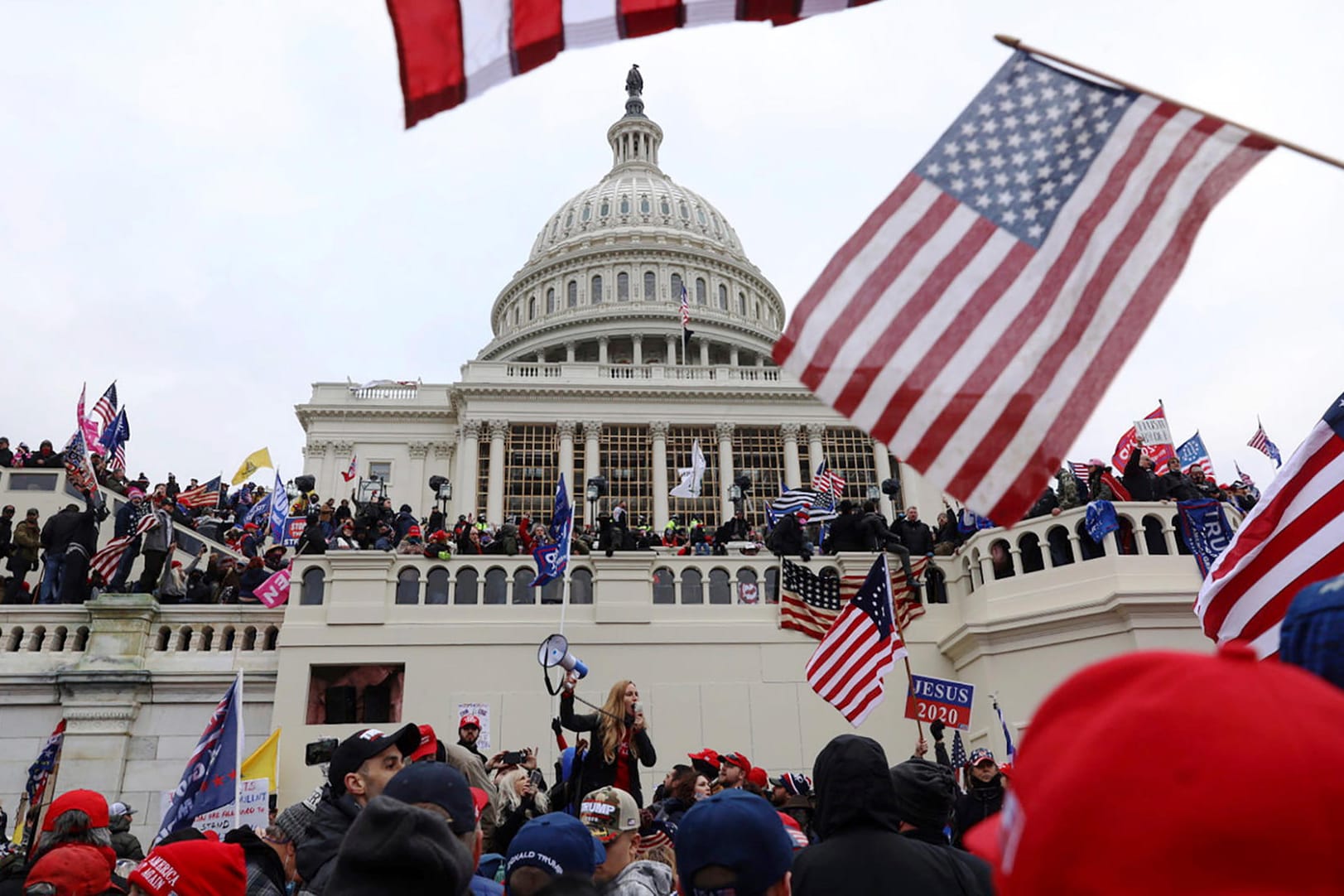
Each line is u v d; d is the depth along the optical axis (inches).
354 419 2306.8
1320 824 45.0
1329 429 205.6
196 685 679.1
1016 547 685.9
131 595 695.7
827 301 172.4
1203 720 47.9
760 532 1131.9
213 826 312.8
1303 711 49.1
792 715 698.2
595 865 164.7
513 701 688.4
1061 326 162.9
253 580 764.0
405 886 100.0
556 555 647.1
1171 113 167.0
